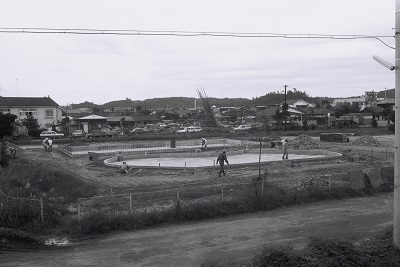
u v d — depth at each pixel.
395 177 9.95
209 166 26.08
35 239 12.18
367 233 12.90
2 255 11.11
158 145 45.06
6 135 35.94
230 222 14.45
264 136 55.28
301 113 85.62
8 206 13.33
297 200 17.27
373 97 113.56
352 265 8.89
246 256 11.02
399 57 9.77
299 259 9.07
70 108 148.25
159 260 10.80
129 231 13.45
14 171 22.17
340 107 105.94
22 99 69.31
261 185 17.66
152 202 16.67
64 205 16.20
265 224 14.15
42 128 65.31
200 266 10.34
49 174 21.09
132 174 23.97
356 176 19.09
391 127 62.47
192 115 113.31
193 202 15.90
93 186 19.66
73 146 41.22
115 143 48.22
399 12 9.70
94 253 11.36
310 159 29.38
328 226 13.84
